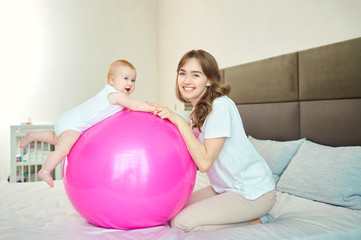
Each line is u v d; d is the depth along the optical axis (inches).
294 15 81.2
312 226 43.2
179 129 44.6
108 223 40.8
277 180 69.0
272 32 88.7
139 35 169.2
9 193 64.0
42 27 150.4
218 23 114.6
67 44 154.6
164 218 42.4
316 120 72.2
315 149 65.4
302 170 62.5
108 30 162.2
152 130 41.3
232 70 102.7
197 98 55.1
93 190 38.4
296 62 78.2
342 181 54.2
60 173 127.6
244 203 45.9
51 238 37.6
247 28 99.0
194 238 38.1
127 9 166.2
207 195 54.3
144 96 171.3
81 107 47.4
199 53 52.2
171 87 156.0
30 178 130.2
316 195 56.4
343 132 65.6
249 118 94.6
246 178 48.5
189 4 135.3
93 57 159.2
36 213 51.0
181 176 41.3
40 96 150.6
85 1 157.5
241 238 38.1
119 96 45.9
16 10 146.8
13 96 146.6
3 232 40.1
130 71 58.2
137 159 38.2
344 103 65.5
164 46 163.2
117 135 40.0
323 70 70.2
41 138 55.0
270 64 86.4
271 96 86.4
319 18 74.3
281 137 82.9
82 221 46.3
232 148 49.5
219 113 47.6
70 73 155.2
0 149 144.7
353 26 66.4
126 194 38.0
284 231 40.8
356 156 56.1
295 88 78.4
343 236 41.4
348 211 49.5
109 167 37.9
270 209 49.0
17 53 147.2
